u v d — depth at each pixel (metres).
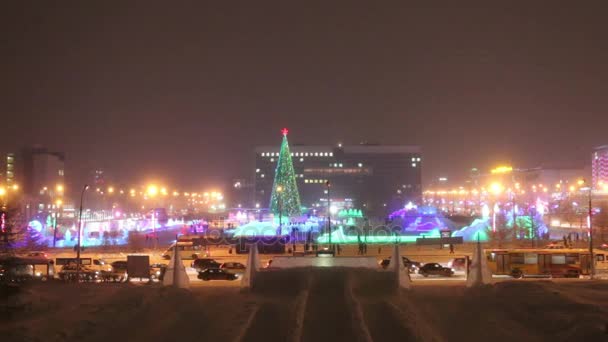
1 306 28.27
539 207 111.81
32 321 26.95
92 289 35.22
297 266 41.00
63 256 79.69
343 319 27.80
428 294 34.53
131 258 48.19
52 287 35.88
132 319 28.47
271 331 26.81
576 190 194.75
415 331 25.53
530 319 28.66
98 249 93.75
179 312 30.03
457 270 58.97
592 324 25.58
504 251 55.38
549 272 54.16
